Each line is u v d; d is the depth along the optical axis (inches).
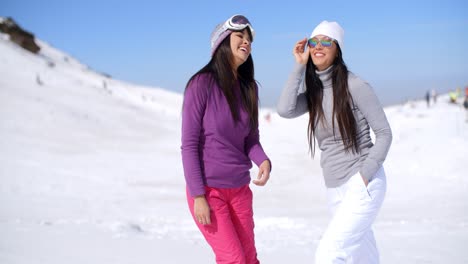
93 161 768.3
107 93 2096.5
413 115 1305.4
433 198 481.7
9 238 237.8
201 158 123.7
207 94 122.0
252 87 129.0
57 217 366.6
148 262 198.1
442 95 1989.4
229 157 124.2
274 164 770.8
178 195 531.8
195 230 299.0
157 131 1412.4
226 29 123.6
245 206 128.2
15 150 797.9
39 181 569.6
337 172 134.0
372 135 642.2
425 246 235.9
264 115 1888.5
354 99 130.6
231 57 124.6
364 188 128.6
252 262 131.0
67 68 2635.3
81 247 223.0
